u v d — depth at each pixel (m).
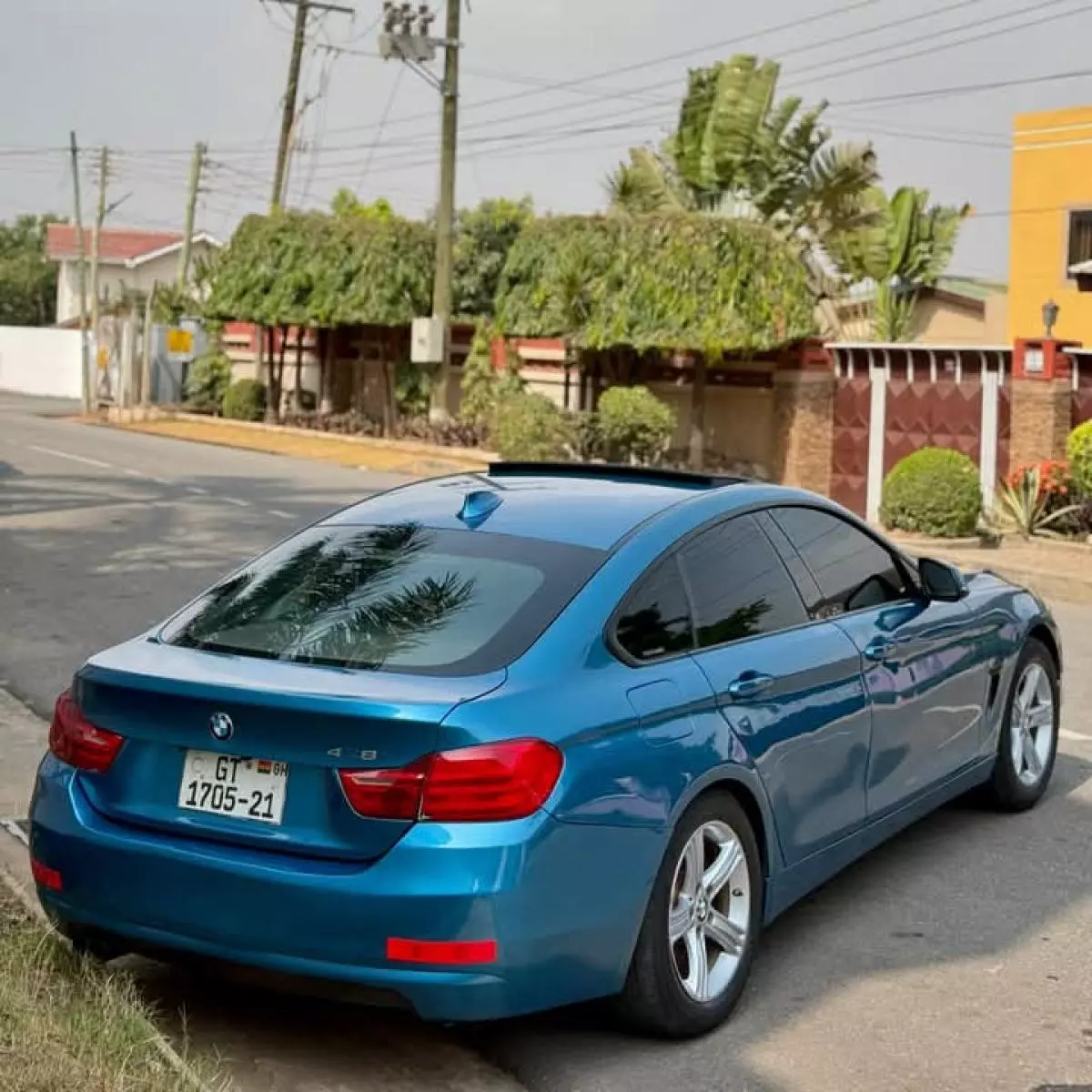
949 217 30.22
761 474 25.20
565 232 26.31
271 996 4.86
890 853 6.42
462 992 3.98
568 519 5.05
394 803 3.99
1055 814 6.99
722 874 4.69
